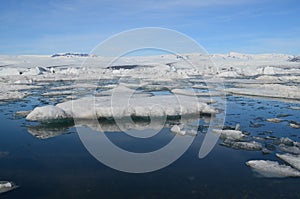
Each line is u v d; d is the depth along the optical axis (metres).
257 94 19.38
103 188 6.22
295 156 7.78
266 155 8.02
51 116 11.28
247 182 6.43
